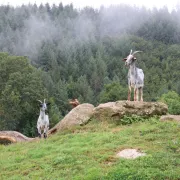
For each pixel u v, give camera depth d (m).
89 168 10.12
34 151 13.26
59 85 66.69
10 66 35.59
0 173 11.09
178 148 11.27
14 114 33.91
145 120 16.31
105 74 82.25
